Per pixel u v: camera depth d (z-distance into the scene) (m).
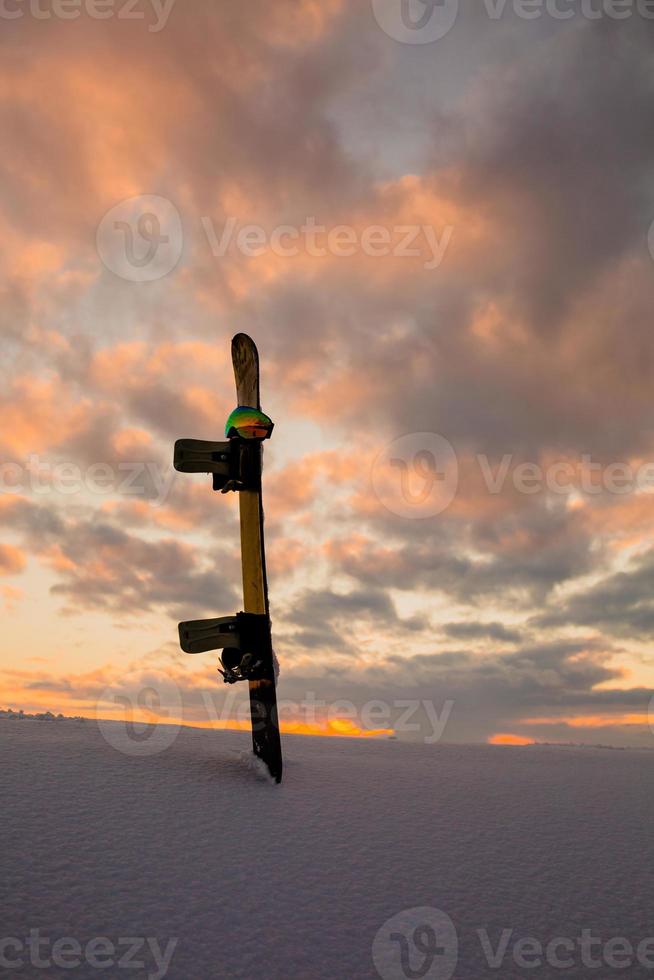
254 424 2.34
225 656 2.22
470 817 2.04
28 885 1.45
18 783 1.88
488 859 1.79
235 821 1.84
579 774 2.60
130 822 1.75
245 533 2.32
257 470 2.35
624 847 1.91
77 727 2.57
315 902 1.53
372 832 1.87
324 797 2.08
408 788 2.24
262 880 1.58
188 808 1.87
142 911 1.42
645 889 1.70
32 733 2.42
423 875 1.68
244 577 2.28
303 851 1.73
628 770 2.72
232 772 2.18
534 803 2.20
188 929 1.39
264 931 1.42
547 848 1.87
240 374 2.45
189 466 2.33
